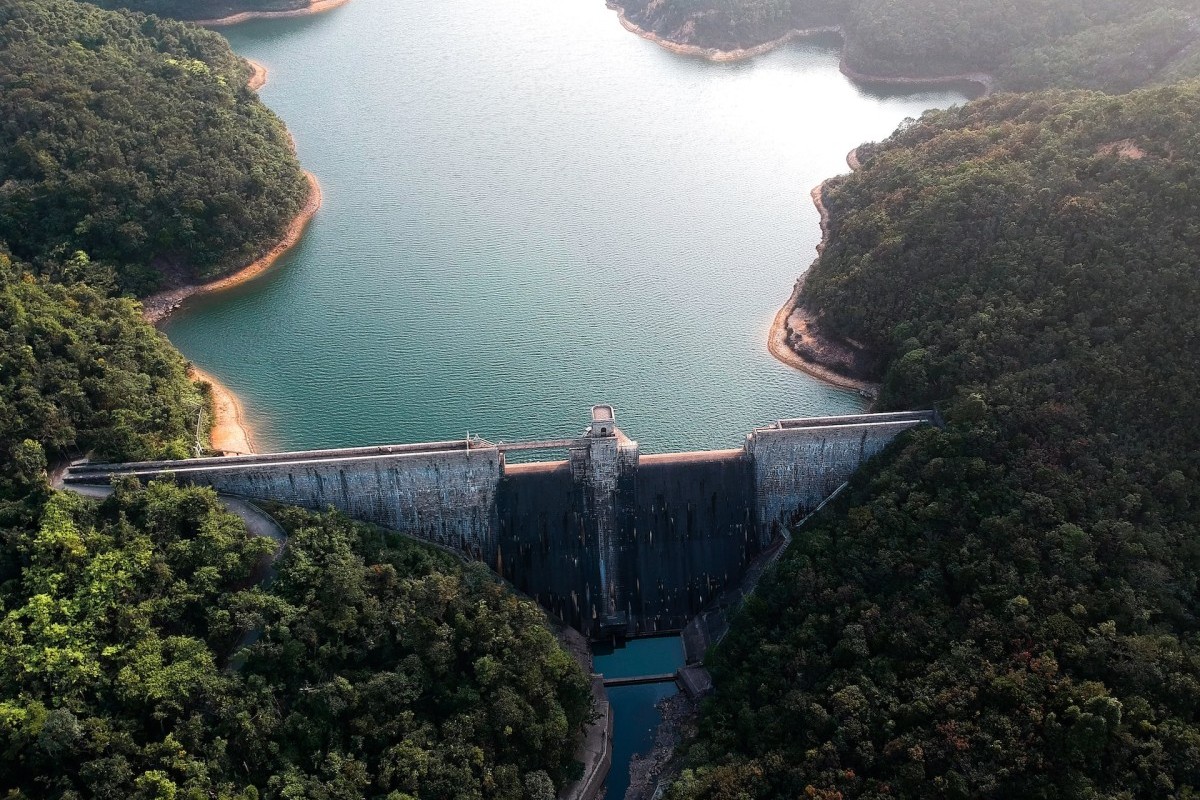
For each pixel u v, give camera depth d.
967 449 120.00
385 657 106.94
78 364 133.75
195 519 112.12
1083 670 97.31
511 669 107.88
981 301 139.62
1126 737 89.88
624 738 117.56
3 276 149.50
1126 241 131.00
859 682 104.06
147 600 102.50
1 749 86.88
